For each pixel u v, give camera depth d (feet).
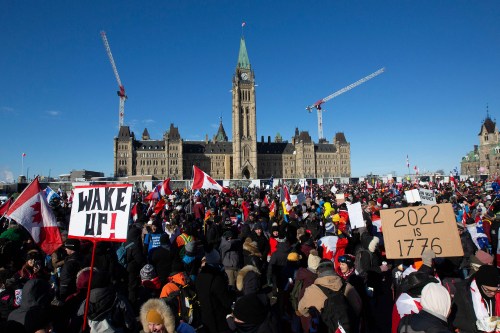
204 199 131.64
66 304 29.27
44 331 19.70
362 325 28.91
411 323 17.22
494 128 601.21
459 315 21.74
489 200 82.53
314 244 44.86
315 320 24.40
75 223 29.58
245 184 312.29
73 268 32.89
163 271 39.14
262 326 19.88
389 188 175.01
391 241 29.53
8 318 24.39
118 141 643.86
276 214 79.61
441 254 27.81
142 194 185.16
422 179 293.43
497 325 19.11
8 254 36.32
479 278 20.56
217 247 51.98
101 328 23.57
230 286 41.04
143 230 58.75
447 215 28.22
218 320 26.12
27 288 25.07
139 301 44.45
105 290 24.20
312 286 25.25
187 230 47.47
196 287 27.12
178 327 21.49
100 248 39.75
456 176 260.62
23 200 39.91
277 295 34.86
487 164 599.98
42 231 40.24
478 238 45.78
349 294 24.70
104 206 29.09
